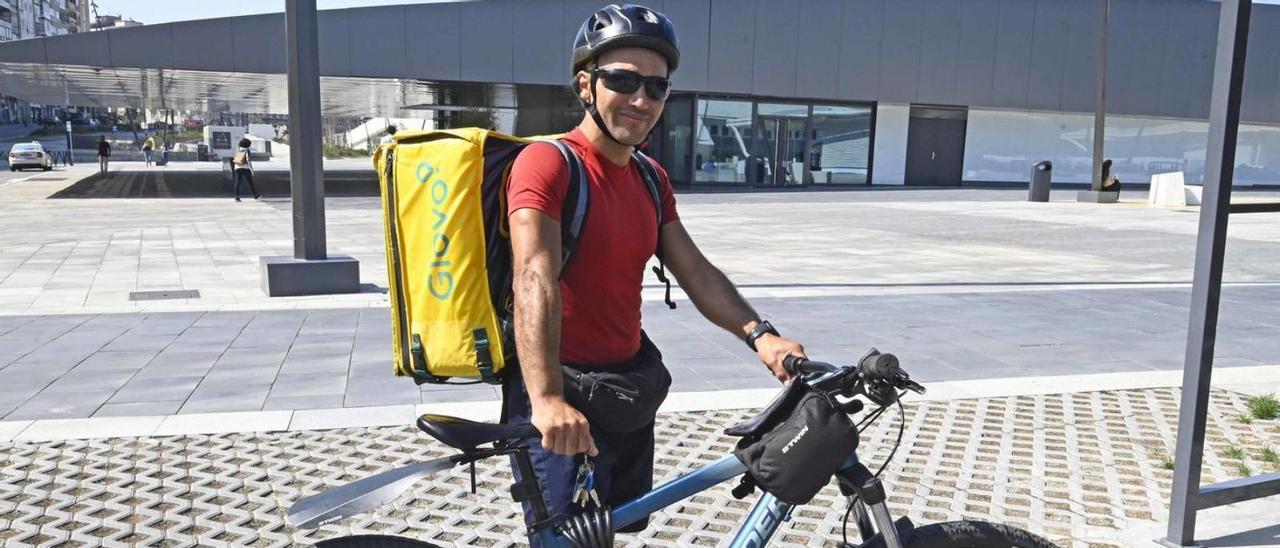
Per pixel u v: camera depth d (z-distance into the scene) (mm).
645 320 7453
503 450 1976
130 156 57562
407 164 1979
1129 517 3666
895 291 9141
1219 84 3092
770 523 2070
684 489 2039
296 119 8461
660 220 2219
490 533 3473
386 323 7203
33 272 10125
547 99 33750
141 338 6598
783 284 9578
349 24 22875
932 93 30375
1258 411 4984
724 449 4371
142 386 5336
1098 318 7805
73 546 3287
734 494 2082
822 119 29875
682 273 2320
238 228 15516
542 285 1842
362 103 38969
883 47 29438
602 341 2092
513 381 2094
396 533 3461
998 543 2178
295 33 8312
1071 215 19172
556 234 1917
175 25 21484
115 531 3422
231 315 7492
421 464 1899
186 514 3588
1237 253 13125
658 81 1970
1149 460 4324
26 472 3967
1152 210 20719
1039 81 31531
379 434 4527
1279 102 34969
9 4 106500
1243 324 7613
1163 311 8180
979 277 10312
